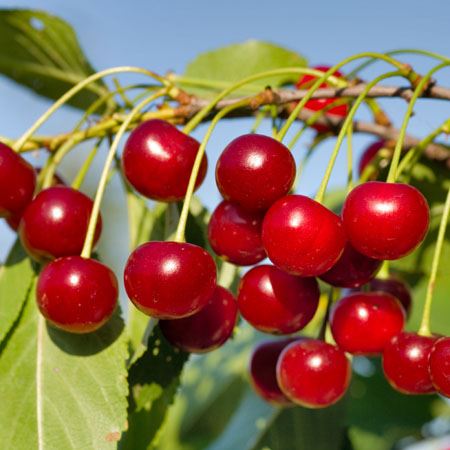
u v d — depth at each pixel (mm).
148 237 356
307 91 330
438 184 378
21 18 393
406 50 337
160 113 340
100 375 312
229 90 324
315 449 396
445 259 397
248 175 292
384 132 367
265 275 309
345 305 316
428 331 310
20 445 306
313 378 312
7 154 317
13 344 318
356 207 286
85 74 405
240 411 452
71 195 318
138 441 340
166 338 317
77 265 300
